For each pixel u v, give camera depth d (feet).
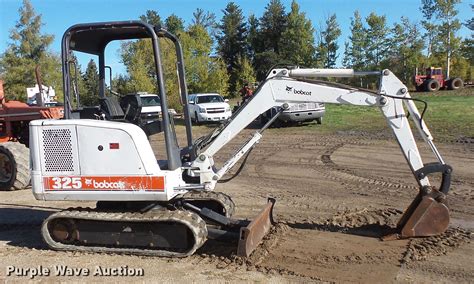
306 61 191.52
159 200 18.45
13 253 19.60
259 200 27.53
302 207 25.62
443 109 71.72
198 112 78.28
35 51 128.16
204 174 19.83
